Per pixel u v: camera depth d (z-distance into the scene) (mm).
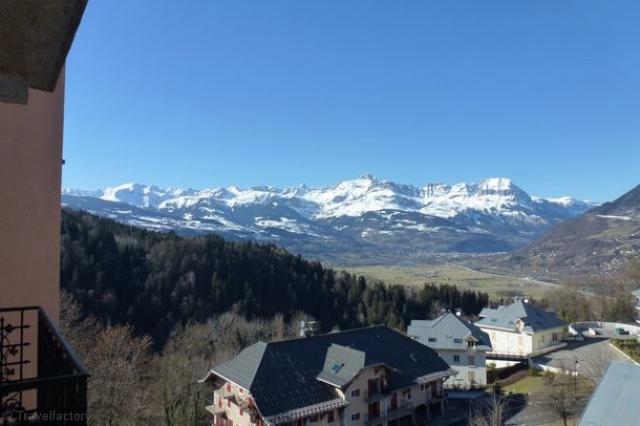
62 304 36281
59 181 9594
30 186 9070
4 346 6406
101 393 23047
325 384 34500
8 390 4320
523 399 40406
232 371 34719
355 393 34188
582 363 48344
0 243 8609
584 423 20109
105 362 25078
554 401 35188
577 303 79812
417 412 38875
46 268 9250
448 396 43062
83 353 25688
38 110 9266
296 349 37000
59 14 4812
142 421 26484
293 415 30891
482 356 48656
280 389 32656
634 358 45062
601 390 20891
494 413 31875
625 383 20484
